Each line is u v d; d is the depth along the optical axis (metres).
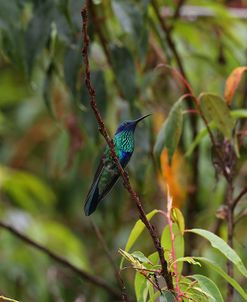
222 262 9.34
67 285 12.84
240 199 9.01
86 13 5.94
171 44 10.26
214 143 8.27
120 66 9.57
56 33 9.98
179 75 8.35
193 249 10.13
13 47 9.70
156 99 11.52
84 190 14.23
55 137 15.06
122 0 9.36
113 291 10.57
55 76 11.03
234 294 8.57
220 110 8.20
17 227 12.80
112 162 7.22
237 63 11.68
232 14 12.43
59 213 14.88
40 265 12.70
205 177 11.19
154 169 10.09
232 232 8.29
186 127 11.42
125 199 12.20
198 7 12.16
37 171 16.12
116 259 12.72
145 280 6.43
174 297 6.05
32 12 9.91
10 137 15.59
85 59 5.93
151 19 10.30
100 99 9.80
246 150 10.21
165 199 11.12
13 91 15.38
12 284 12.73
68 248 12.86
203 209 11.22
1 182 13.26
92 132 9.74
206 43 12.54
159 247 6.04
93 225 8.98
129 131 8.20
